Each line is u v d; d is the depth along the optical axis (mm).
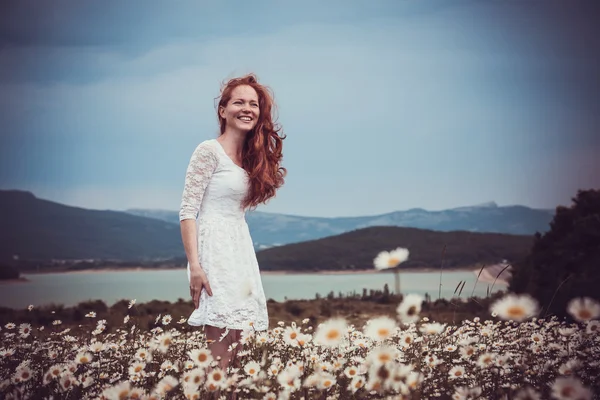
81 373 3256
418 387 2422
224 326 3186
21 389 2725
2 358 3639
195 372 2545
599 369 2875
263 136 3486
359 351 3641
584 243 13273
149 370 3461
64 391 2797
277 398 2605
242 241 3352
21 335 4152
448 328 3832
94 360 3555
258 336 3715
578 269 12930
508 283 13750
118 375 3229
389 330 2215
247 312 3268
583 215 14250
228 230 3307
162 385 2500
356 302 13320
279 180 3564
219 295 3211
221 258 3252
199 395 2562
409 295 2049
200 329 4590
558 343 3529
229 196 3316
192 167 3275
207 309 3203
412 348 3332
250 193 3371
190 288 3232
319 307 12531
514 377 2820
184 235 3225
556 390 2021
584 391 1992
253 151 3428
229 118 3393
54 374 2881
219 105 3475
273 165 3516
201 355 2801
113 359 3715
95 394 2854
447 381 2820
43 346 3895
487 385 2758
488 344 3717
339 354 3270
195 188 3254
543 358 3143
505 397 2598
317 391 2611
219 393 2686
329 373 2752
